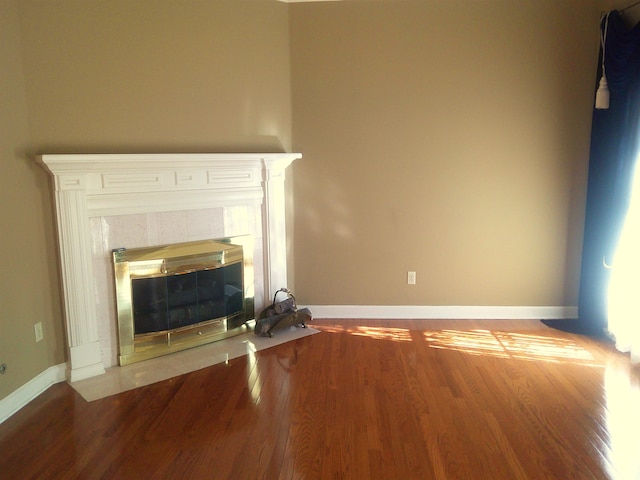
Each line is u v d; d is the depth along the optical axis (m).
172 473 2.30
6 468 2.36
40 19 3.02
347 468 2.32
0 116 2.81
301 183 4.34
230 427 2.69
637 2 3.47
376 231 4.36
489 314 4.42
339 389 3.11
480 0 4.01
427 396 3.00
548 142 4.16
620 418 2.74
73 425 2.73
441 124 4.18
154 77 3.48
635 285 3.45
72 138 3.19
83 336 3.27
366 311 4.48
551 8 3.98
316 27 4.12
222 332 3.96
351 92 4.18
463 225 4.31
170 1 3.49
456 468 2.32
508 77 4.09
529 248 4.32
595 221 4.01
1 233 2.82
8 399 2.84
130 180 3.38
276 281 4.27
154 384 3.21
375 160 4.26
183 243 3.72
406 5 4.05
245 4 3.85
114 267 3.39
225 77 3.81
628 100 3.55
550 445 2.49
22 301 2.98
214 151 3.82
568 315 4.41
